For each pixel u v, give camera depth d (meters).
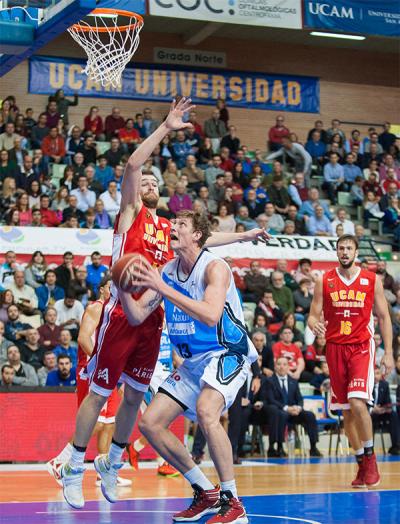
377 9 18.94
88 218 15.36
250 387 11.56
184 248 5.00
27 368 11.22
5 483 7.69
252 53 22.36
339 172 19.92
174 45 21.50
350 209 19.62
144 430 5.15
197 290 5.01
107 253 14.80
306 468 9.59
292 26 18.22
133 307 4.84
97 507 5.84
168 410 5.17
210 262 4.99
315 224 17.77
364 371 7.37
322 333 7.27
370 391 7.34
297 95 22.50
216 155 18.89
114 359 5.11
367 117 23.27
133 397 5.34
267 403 11.84
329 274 7.69
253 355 5.24
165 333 7.97
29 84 19.95
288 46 22.72
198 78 21.53
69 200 15.58
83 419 5.16
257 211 17.52
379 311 7.64
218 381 4.99
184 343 5.13
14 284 13.73
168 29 21.25
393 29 19.00
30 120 18.19
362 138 23.14
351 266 7.61
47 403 10.15
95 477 8.20
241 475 8.59
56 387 10.20
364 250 17.81
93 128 18.83
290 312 14.07
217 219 15.88
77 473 5.20
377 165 20.64
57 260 14.52
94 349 5.25
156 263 5.40
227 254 15.74
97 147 18.55
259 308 14.40
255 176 18.67
